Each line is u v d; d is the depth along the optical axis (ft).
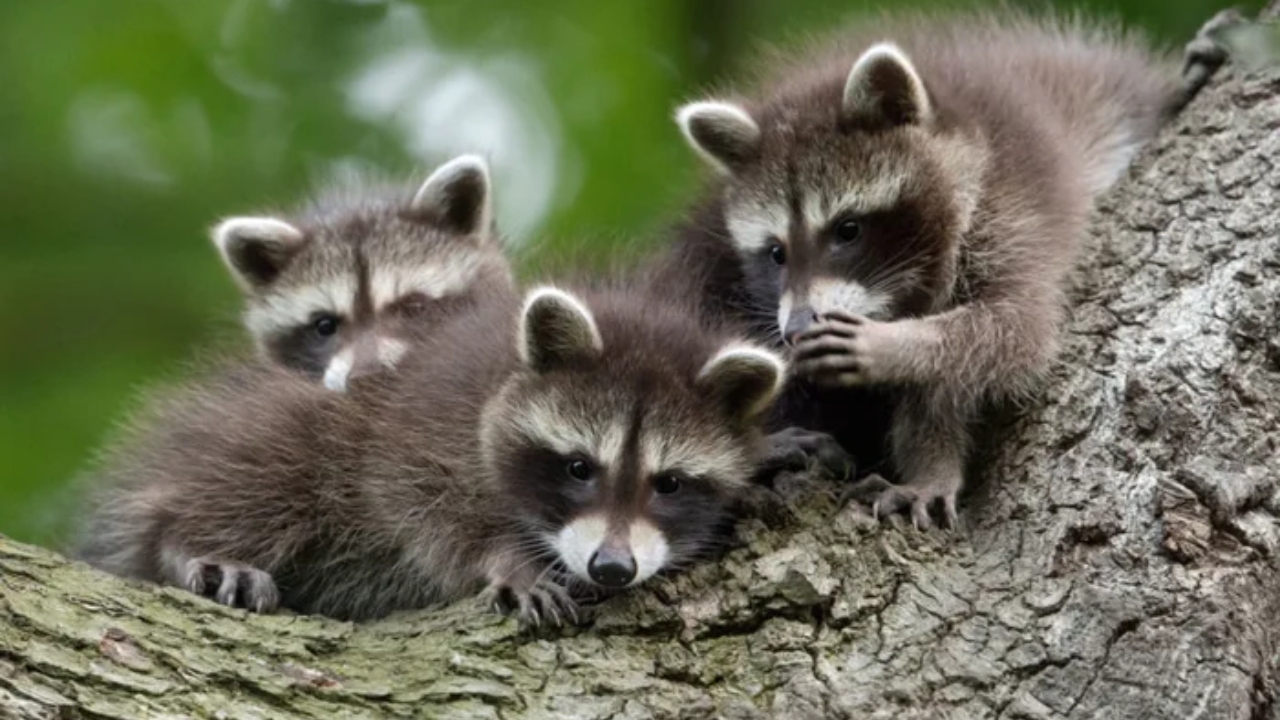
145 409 40.83
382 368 39.52
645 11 55.98
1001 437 32.68
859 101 37.93
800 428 34.99
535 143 54.60
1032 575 28.89
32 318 50.88
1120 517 29.43
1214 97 37.93
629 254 41.63
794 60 44.04
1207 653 27.32
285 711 26.27
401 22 55.88
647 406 33.19
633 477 32.78
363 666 27.48
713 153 39.45
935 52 41.86
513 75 55.47
